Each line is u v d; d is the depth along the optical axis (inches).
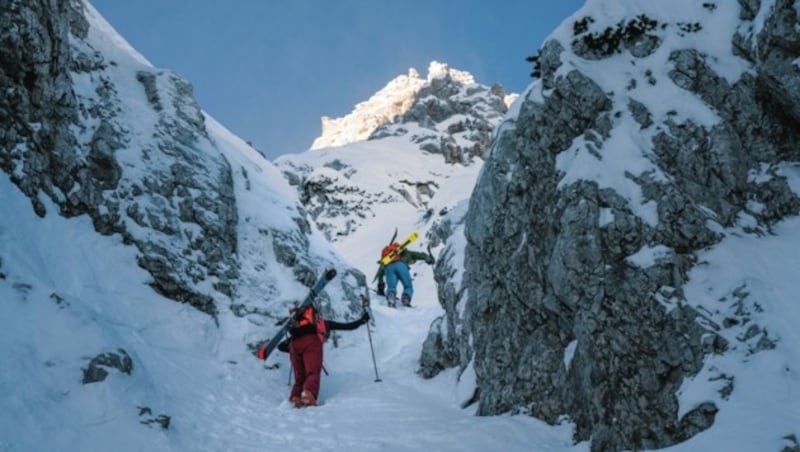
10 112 299.7
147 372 245.3
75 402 195.5
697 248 217.8
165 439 204.4
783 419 160.4
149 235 356.2
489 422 244.1
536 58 300.4
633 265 214.5
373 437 239.5
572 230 227.5
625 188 228.4
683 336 197.5
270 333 370.9
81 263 310.2
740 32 254.8
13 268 242.4
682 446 171.3
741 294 199.0
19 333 206.7
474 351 298.4
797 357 177.6
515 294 273.1
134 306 320.2
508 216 282.4
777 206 229.5
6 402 177.5
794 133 240.5
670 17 268.4
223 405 273.6
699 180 232.4
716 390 181.2
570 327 240.8
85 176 343.9
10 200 287.7
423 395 326.6
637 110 248.4
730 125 242.1
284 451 225.0
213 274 381.4
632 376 202.5
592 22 271.4
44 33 310.5
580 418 225.5
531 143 273.9
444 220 789.2
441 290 398.6
